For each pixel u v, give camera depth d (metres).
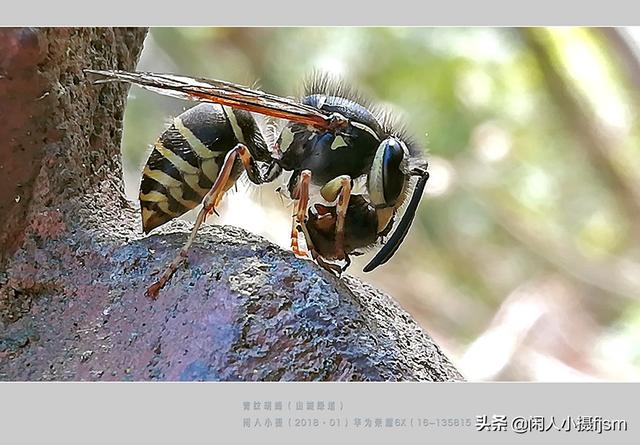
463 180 0.24
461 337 0.23
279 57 0.24
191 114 0.14
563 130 0.24
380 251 0.14
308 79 0.14
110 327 0.13
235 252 0.13
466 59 0.23
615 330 0.22
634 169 0.23
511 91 0.24
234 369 0.13
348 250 0.13
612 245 0.24
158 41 0.23
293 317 0.13
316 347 0.13
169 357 0.13
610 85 0.23
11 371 0.13
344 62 0.23
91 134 0.14
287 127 0.14
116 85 0.14
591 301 0.23
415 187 0.14
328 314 0.13
